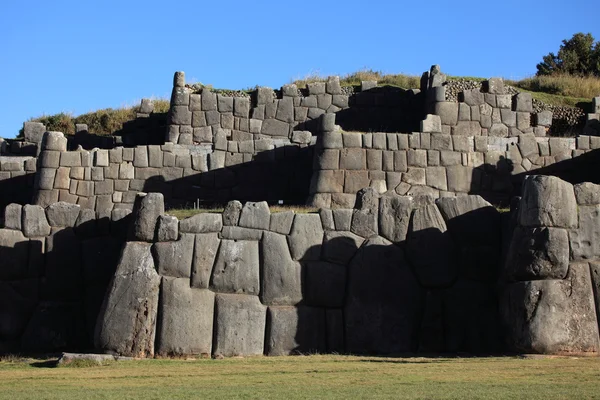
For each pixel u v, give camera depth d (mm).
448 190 30016
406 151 29984
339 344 23156
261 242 23422
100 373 20031
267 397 16562
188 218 23391
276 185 31969
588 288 21172
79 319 25625
